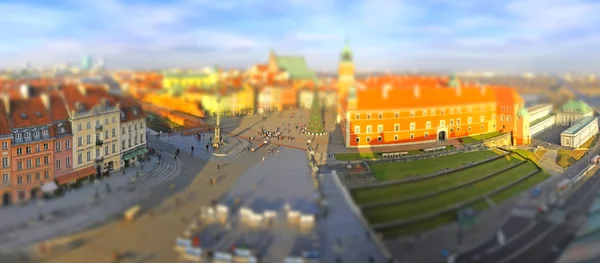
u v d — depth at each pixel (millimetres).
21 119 99062
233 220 86062
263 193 103250
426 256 73562
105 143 118500
